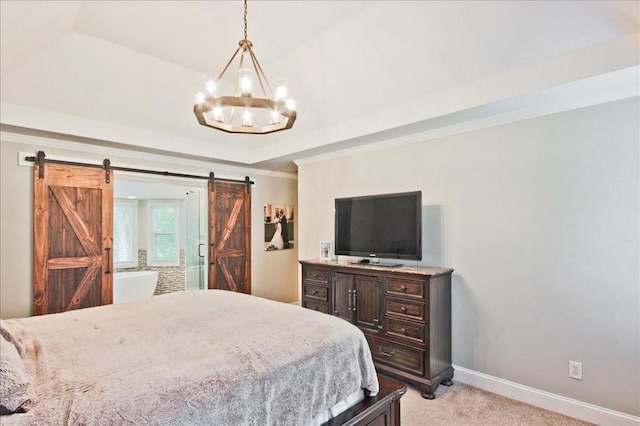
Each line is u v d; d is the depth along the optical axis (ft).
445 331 10.30
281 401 4.91
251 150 16.33
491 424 8.17
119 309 7.87
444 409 8.86
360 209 12.27
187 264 19.12
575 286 8.57
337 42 9.46
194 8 8.13
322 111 12.27
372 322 10.89
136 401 3.90
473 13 7.57
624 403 7.86
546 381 8.95
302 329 6.37
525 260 9.39
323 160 14.85
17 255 11.02
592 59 7.29
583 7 6.70
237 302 8.48
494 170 10.00
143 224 20.65
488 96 8.80
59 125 10.94
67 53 9.46
